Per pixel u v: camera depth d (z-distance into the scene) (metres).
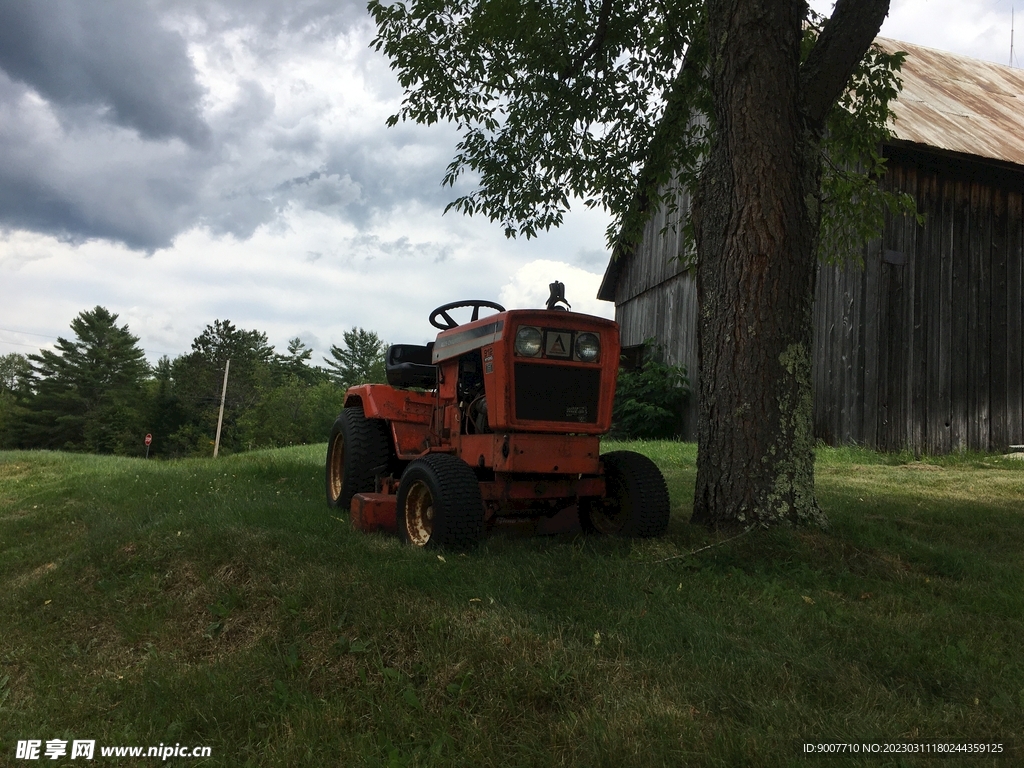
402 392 5.78
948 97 14.38
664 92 7.92
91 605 3.82
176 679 2.81
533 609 3.24
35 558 5.18
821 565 4.23
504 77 8.17
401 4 7.85
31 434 69.69
